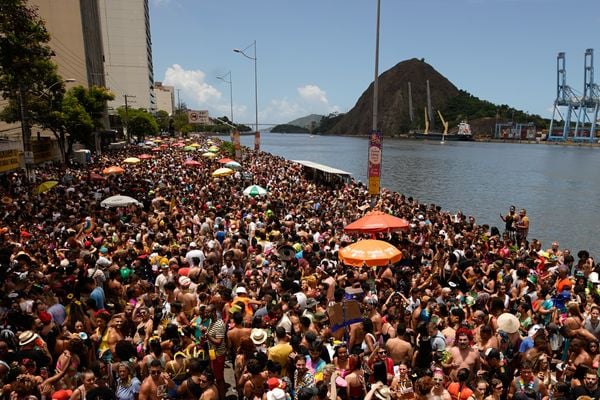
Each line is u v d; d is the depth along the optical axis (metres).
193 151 64.50
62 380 6.85
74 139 46.22
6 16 23.80
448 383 6.95
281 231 16.34
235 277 11.33
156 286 11.09
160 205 22.53
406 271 12.40
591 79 198.88
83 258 11.45
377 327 8.64
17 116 40.59
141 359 7.79
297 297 9.49
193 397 6.46
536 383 6.90
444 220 20.36
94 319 8.66
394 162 96.38
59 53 69.38
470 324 8.83
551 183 61.47
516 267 12.34
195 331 8.34
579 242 29.02
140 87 165.12
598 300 10.41
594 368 7.32
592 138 199.25
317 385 6.43
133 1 161.38
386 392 6.44
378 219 13.52
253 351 7.66
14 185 26.70
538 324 9.12
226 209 21.33
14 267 11.02
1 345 7.09
